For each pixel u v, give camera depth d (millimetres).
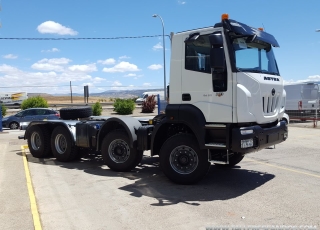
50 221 4953
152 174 7848
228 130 6059
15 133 19266
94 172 8148
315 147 11836
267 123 6785
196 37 6168
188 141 6590
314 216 4996
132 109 36469
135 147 7590
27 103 35125
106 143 8141
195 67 6473
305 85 22422
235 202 5707
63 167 8789
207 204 5629
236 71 6062
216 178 7387
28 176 7496
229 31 6141
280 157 9938
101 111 34125
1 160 9531
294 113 22938
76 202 5828
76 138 8945
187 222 4840
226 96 6133
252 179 7277
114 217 5094
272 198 5895
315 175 7582
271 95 6605
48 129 10086
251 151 6195
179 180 6754
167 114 6742
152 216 5109
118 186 6832
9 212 5172
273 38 7266
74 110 10367
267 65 6977
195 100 6477
